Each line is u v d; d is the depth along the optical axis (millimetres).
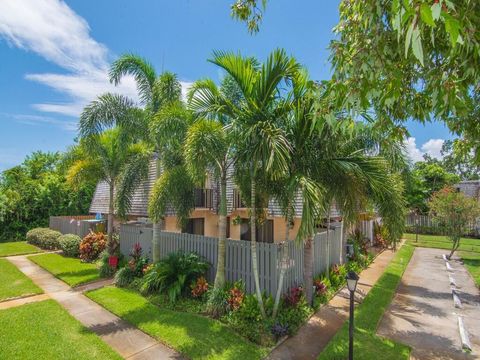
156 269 8586
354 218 7375
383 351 5781
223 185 7562
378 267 13242
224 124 7695
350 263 12250
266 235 14414
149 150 11266
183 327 6516
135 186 11320
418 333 6742
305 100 6215
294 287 7824
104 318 7082
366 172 6789
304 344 6098
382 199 7438
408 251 17531
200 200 14531
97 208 17703
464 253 17422
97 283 9992
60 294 8883
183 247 9625
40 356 5312
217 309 7016
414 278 11758
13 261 13406
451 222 15859
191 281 8219
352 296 5184
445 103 2822
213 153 6691
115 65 10195
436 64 3115
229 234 15422
